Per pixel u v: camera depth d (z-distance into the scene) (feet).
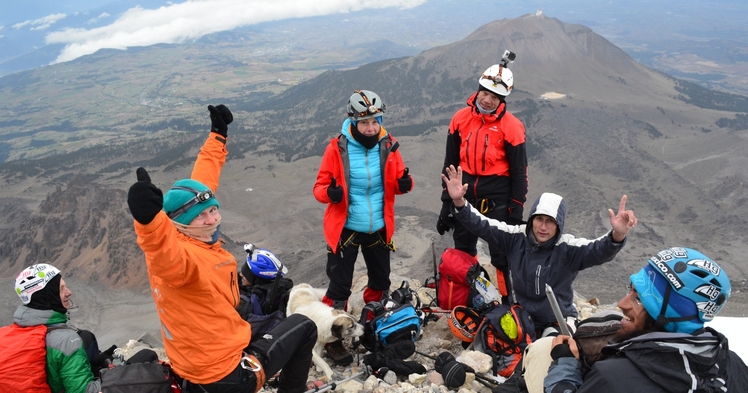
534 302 19.43
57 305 14.85
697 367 9.11
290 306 20.61
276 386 18.08
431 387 17.70
